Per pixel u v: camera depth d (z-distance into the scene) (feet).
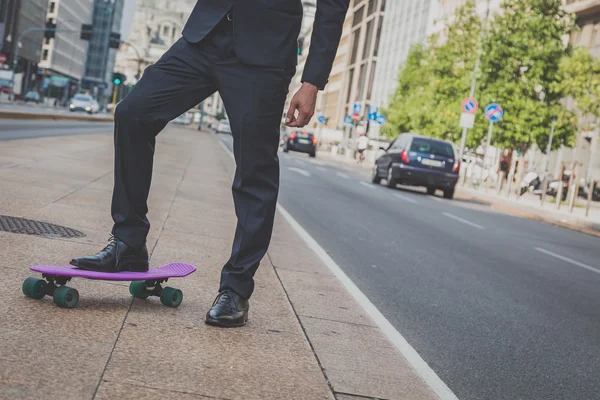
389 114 217.97
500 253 41.96
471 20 151.53
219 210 38.37
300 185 75.61
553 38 135.33
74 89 582.76
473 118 132.16
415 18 290.35
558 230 67.97
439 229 51.16
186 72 14.39
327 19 14.52
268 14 14.25
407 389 13.52
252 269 15.07
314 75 14.52
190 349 13.01
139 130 14.44
